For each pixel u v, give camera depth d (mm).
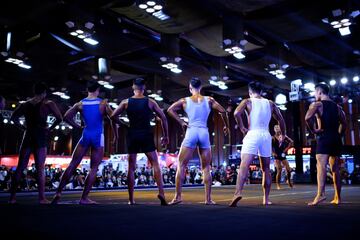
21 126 4531
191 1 9500
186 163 4246
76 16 9953
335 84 16938
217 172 21781
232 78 18422
